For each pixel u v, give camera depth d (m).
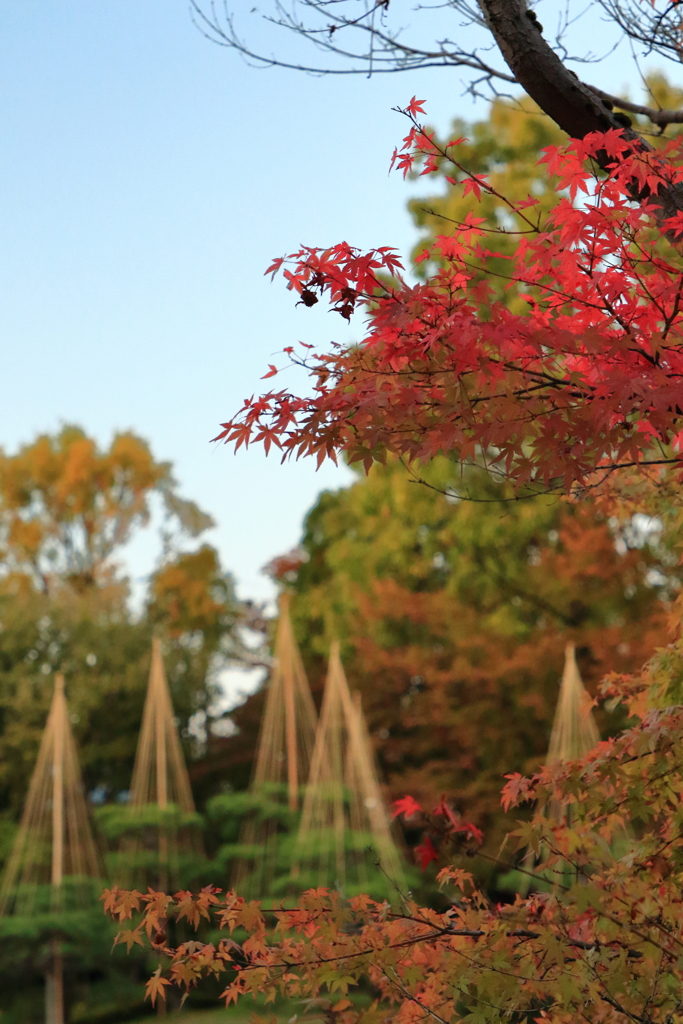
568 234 2.52
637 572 15.24
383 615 17.44
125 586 23.14
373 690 18.36
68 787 15.17
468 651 16.55
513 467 2.45
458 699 16.77
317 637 20.34
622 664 14.77
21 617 19.31
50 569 25.22
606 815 3.19
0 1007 13.82
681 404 2.25
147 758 15.96
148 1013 13.92
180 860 14.79
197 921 2.91
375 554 18.36
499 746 16.12
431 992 2.82
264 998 2.88
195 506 25.02
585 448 2.40
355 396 2.52
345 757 16.42
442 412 2.47
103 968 13.95
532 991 2.68
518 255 2.77
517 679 15.73
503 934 2.70
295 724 16.41
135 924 13.74
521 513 16.25
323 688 19.61
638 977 2.60
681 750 2.78
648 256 2.59
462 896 3.02
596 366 2.50
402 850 15.91
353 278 2.63
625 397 2.26
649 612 15.14
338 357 2.70
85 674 19.36
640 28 3.63
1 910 13.98
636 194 2.90
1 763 18.08
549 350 2.64
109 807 15.72
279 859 14.36
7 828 16.69
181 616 23.11
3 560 24.94
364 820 14.83
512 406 2.42
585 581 15.96
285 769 16.95
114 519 25.34
